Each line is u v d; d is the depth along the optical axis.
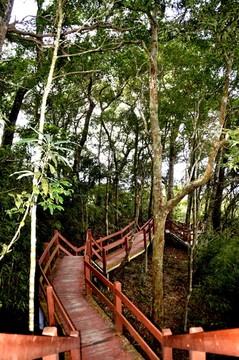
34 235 4.29
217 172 11.36
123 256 11.55
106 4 6.42
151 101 7.41
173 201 6.93
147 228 14.35
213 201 11.59
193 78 9.54
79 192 13.58
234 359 6.65
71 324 3.93
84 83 14.32
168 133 15.02
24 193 4.04
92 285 6.40
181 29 7.15
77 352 3.50
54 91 12.41
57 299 4.75
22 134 8.61
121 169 17.67
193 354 2.21
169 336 3.04
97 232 15.77
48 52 8.22
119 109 18.09
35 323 6.84
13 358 1.51
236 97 9.62
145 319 3.98
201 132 9.28
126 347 4.68
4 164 7.45
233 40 6.62
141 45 8.04
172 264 13.75
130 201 20.88
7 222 6.53
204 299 8.66
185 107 10.54
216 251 9.41
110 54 9.70
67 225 13.37
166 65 10.05
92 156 16.78
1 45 5.34
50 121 15.05
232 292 8.16
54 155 3.91
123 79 13.18
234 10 6.02
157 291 6.83
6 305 6.42
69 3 6.71
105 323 5.52
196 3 6.34
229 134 5.37
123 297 4.83
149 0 6.34
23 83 8.91
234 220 12.84
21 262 7.10
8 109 11.34
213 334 1.79
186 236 15.55
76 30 6.32
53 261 9.19
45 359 2.28
